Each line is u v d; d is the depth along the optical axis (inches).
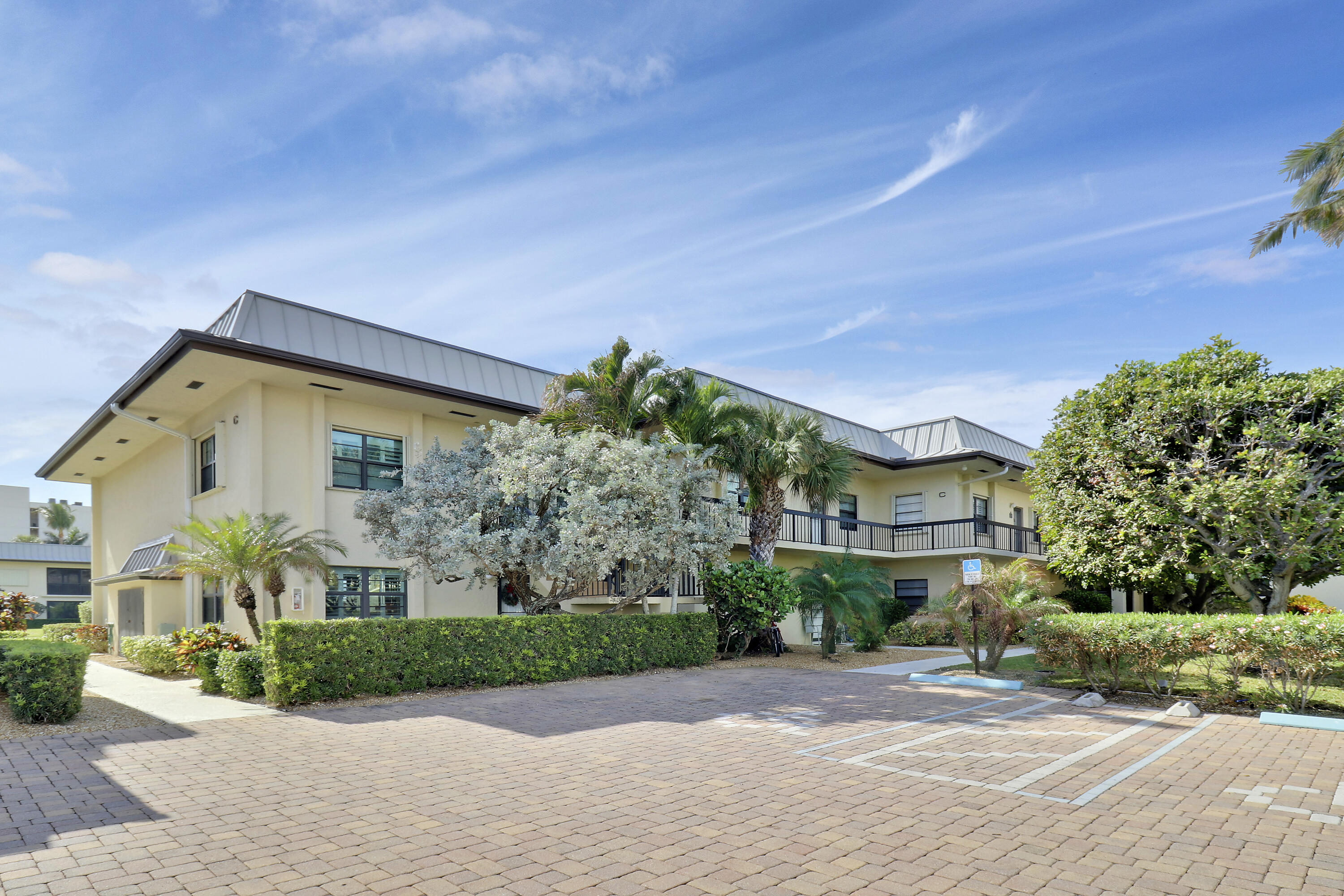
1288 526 484.7
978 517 1021.2
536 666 513.7
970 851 200.4
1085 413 602.9
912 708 415.2
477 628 490.3
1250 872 186.5
